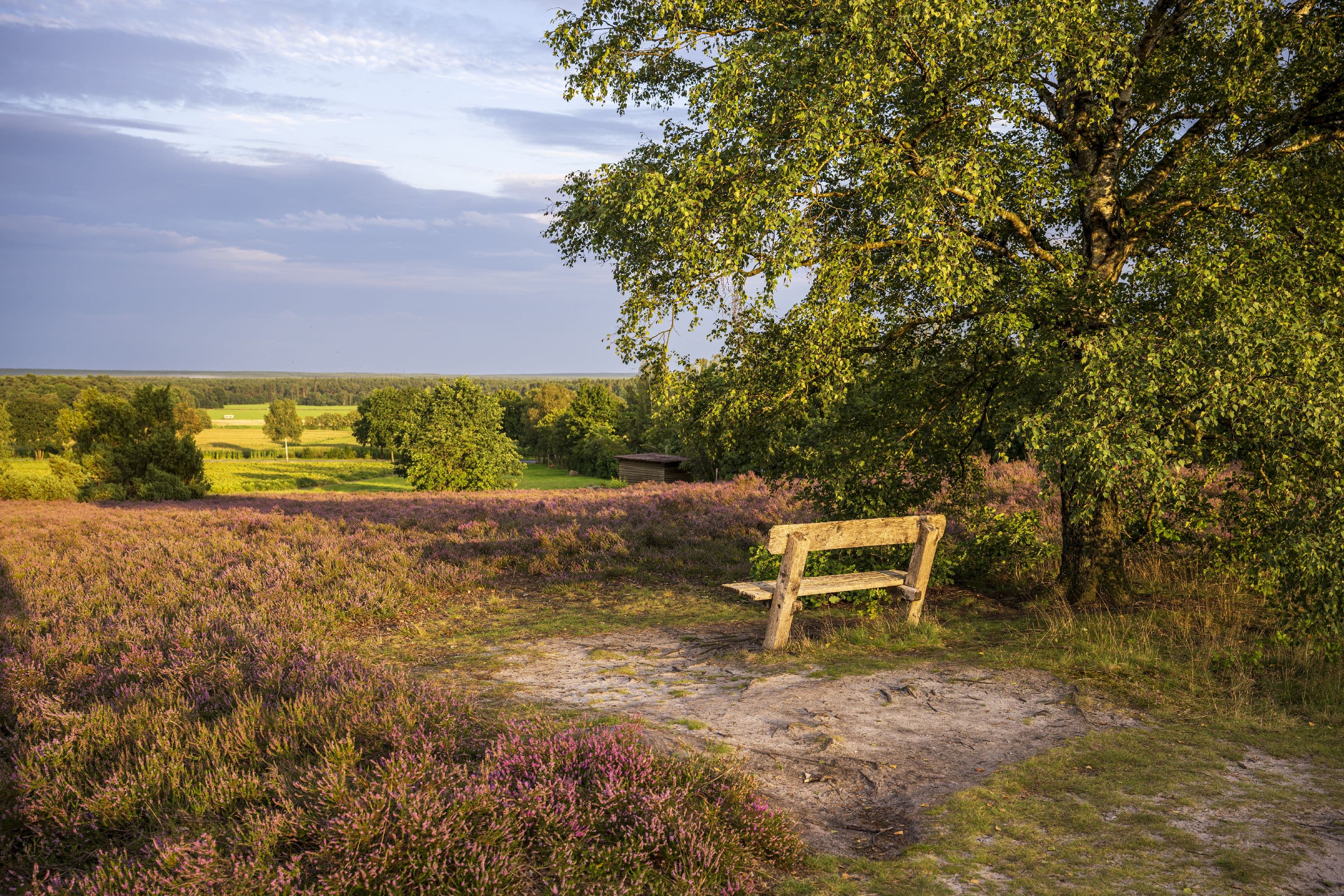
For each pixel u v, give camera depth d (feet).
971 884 11.49
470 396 189.98
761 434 34.83
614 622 32.63
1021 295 28.30
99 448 106.63
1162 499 26.40
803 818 14.01
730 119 23.81
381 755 14.80
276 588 36.68
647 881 10.85
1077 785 15.12
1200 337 22.71
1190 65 29.35
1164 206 29.89
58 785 13.57
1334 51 27.55
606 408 350.02
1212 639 24.49
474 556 46.96
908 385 35.29
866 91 22.98
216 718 18.22
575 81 28.19
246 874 10.18
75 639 26.00
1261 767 16.08
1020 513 41.81
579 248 33.01
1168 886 11.41
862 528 27.76
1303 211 28.22
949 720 19.04
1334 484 21.54
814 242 27.27
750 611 34.22
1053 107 31.83
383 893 10.17
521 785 12.62
